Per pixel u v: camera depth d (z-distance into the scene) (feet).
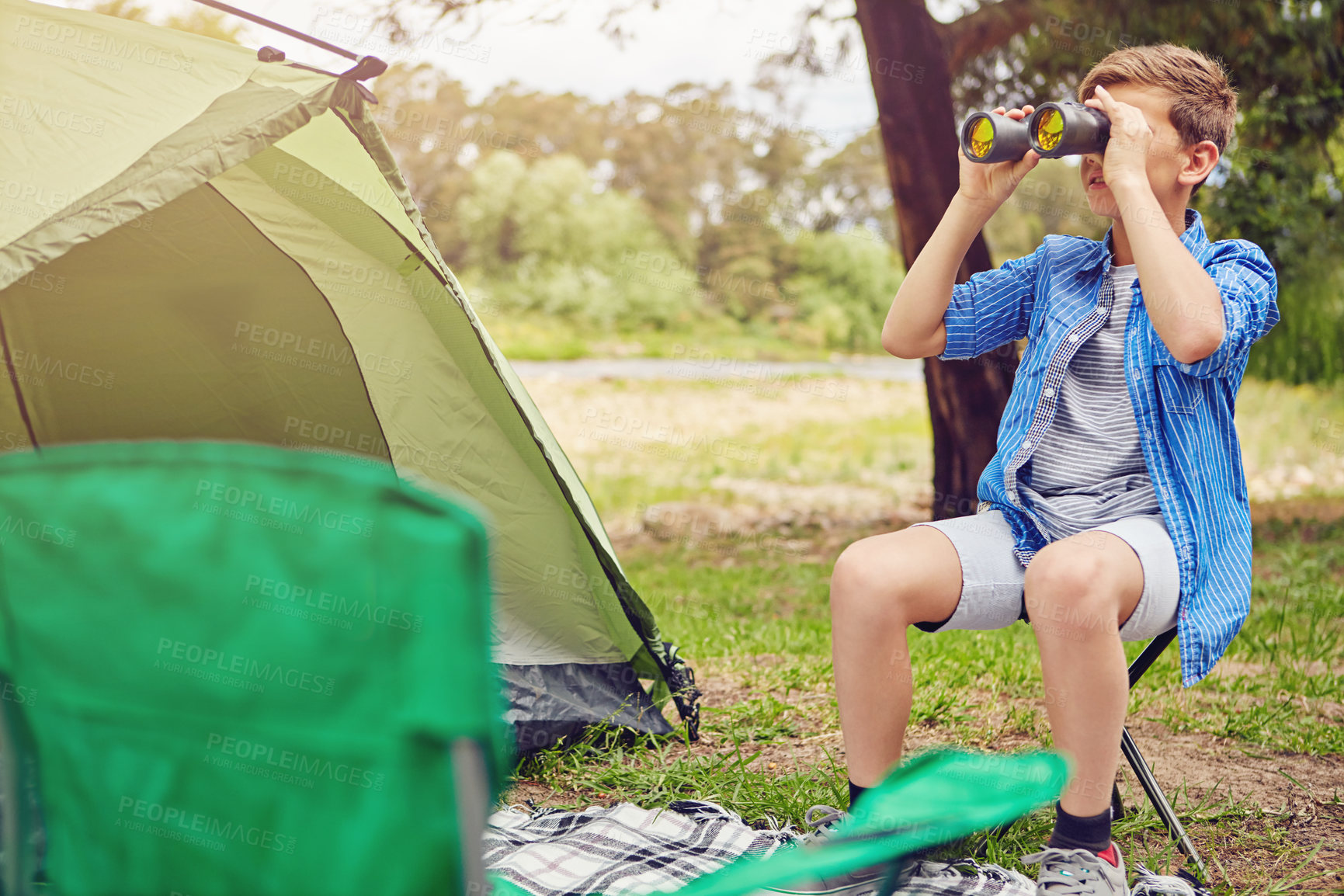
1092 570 5.39
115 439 10.27
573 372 55.52
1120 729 5.43
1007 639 13.32
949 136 19.03
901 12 18.78
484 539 2.69
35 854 3.29
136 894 2.94
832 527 26.66
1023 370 6.66
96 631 2.81
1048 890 5.39
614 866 6.60
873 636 5.76
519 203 74.64
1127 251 6.46
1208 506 5.90
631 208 75.20
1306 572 18.88
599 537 9.30
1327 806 7.83
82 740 2.91
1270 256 25.80
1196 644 5.63
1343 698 10.66
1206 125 6.14
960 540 6.06
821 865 3.23
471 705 2.64
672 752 9.29
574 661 9.62
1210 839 7.23
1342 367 28.89
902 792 3.52
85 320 9.69
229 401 10.14
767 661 12.98
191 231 9.41
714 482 33.30
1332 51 23.06
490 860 6.65
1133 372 6.08
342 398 9.94
